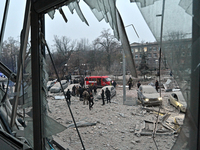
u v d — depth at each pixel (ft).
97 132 28.68
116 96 61.82
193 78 3.51
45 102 8.44
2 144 9.68
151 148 20.08
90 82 80.69
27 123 9.08
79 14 7.22
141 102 41.32
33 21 7.64
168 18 3.81
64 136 26.63
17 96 9.87
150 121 29.43
